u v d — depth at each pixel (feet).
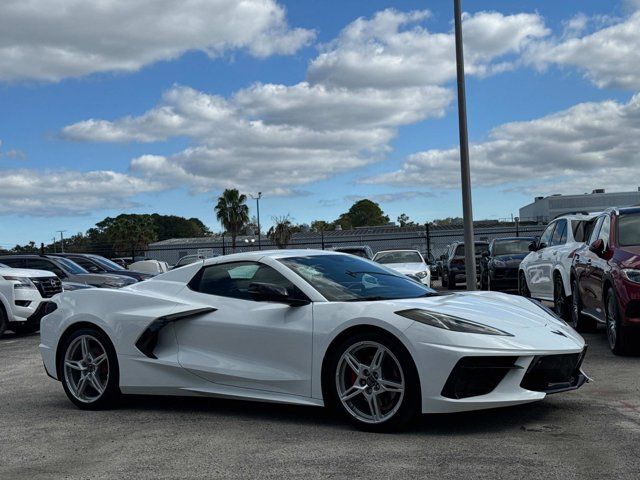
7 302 41.04
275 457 13.65
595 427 15.05
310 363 16.02
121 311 18.93
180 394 18.12
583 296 30.22
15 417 18.58
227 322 17.42
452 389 14.38
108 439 15.80
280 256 18.22
